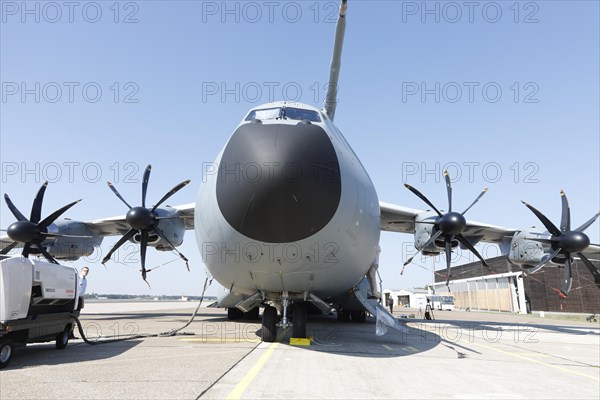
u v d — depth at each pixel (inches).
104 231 620.1
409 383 197.9
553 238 471.8
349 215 280.5
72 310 315.3
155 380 191.5
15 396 162.6
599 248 578.9
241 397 163.8
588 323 919.7
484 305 1926.7
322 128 308.7
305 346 320.8
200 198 317.1
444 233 428.8
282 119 311.9
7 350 227.5
